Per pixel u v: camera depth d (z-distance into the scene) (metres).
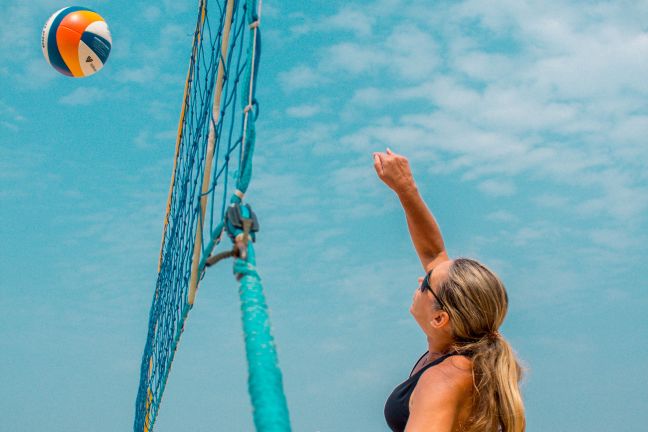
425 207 3.12
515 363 2.31
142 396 6.10
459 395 2.18
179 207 4.61
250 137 2.20
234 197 2.14
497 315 2.38
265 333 1.66
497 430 2.20
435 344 2.49
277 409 1.47
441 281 2.46
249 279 1.81
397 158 3.16
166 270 5.09
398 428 2.39
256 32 2.34
